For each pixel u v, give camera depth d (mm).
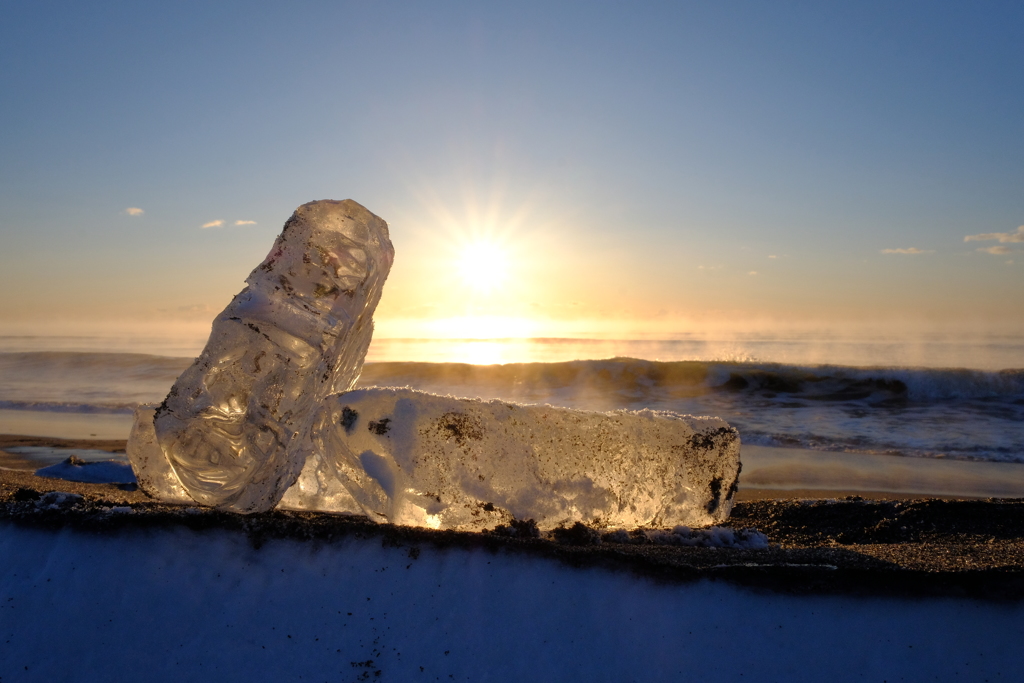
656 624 2314
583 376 12789
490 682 2178
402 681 2174
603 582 2412
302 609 2355
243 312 2453
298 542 2518
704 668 2209
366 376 13352
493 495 2812
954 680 2178
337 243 2633
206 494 2578
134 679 2166
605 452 2967
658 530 3115
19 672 2178
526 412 2902
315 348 2512
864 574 2402
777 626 2307
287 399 2496
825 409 9906
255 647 2254
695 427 3043
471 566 2453
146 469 2859
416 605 2367
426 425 2768
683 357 19641
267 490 2572
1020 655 2229
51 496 2791
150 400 11148
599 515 2973
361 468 2719
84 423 9070
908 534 3664
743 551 2752
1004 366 13867
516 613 2340
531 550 2490
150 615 2320
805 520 4078
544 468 2900
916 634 2283
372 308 3016
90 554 2469
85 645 2246
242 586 2406
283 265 2551
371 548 2506
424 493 2754
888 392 11164
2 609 2324
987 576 2391
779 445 7453
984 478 5895
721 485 3102
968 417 9031
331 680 2172
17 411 10289
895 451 7059
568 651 2254
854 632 2289
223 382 2451
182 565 2447
